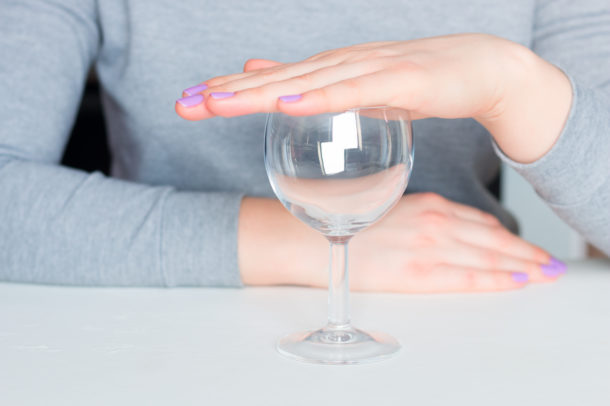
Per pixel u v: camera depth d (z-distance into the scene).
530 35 0.91
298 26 0.89
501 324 0.55
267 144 0.48
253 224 0.67
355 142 0.46
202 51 0.90
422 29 0.89
